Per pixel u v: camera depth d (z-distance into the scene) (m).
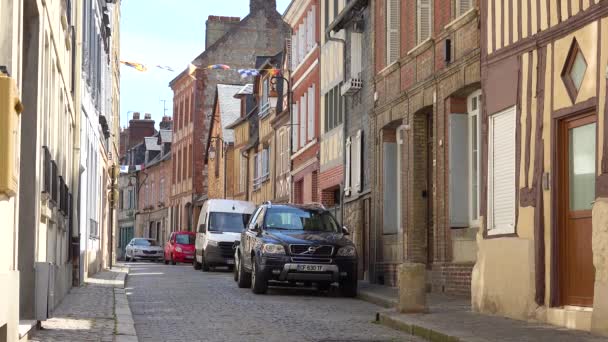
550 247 12.91
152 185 85.19
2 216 7.66
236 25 67.69
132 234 91.50
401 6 22.98
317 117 35.25
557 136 12.84
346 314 16.06
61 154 16.25
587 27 12.03
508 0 14.52
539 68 13.41
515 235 13.98
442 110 19.67
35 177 10.99
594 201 11.57
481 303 14.84
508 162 14.55
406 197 22.03
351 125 28.50
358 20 27.28
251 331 13.02
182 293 21.20
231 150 60.19
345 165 29.25
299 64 39.31
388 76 23.84
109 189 40.00
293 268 20.41
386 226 24.11
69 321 13.13
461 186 19.20
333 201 33.22
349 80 27.02
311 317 15.34
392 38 23.86
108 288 21.56
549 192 12.97
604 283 11.21
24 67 10.89
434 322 13.03
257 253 20.92
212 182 65.38
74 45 20.11
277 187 45.12
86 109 24.11
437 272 19.73
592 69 11.87
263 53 68.12
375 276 24.62
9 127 7.24
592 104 11.83
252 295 20.64
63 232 17.50
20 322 10.82
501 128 14.85
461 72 18.47
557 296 12.82
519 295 13.63
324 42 33.41
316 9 35.56
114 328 12.51
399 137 24.00
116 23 46.22
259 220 22.53
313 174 36.19
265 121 49.12
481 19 15.61
